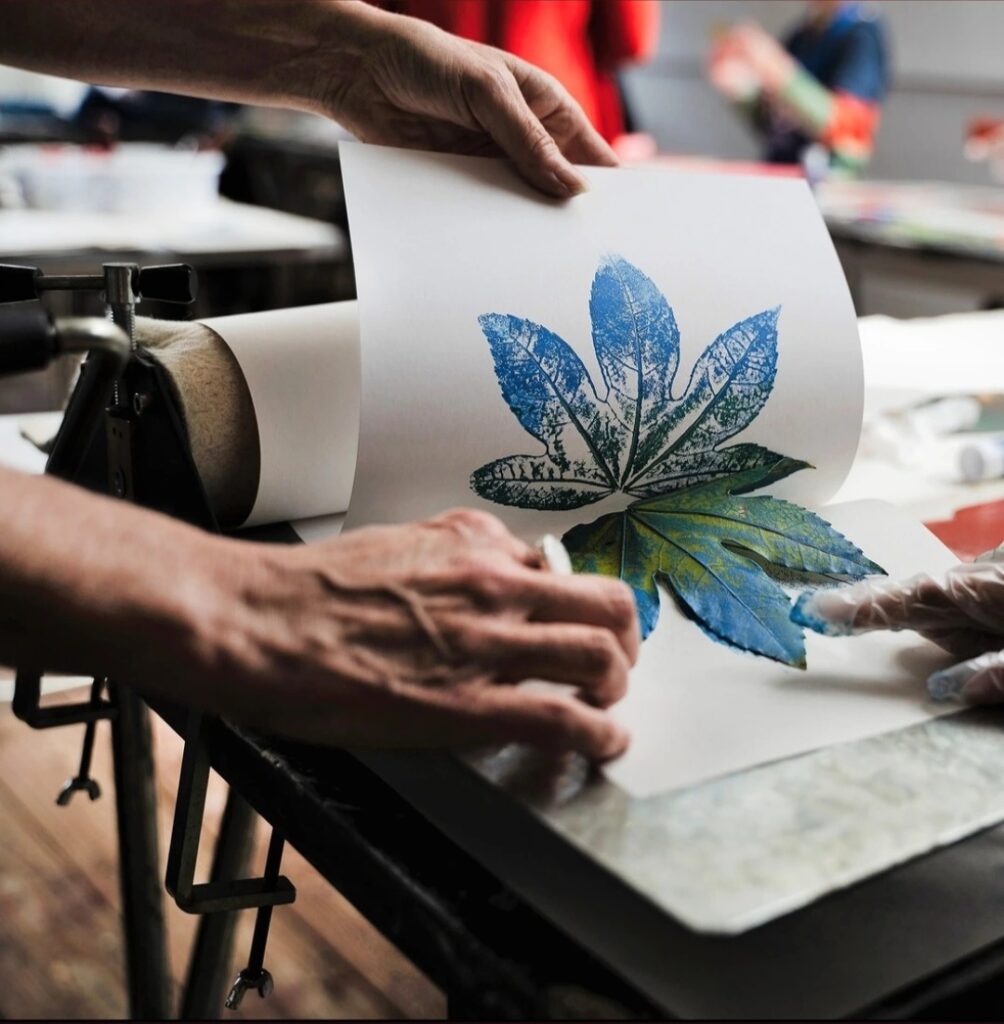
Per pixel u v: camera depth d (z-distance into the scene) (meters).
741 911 0.35
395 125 0.78
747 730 0.46
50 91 2.79
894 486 0.79
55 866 1.31
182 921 1.23
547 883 0.41
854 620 0.51
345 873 0.47
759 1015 0.37
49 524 0.42
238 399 0.61
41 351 0.40
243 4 0.75
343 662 0.41
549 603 0.44
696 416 0.62
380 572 0.43
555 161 0.62
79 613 0.41
